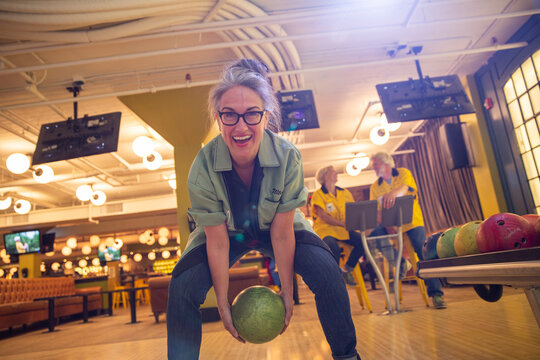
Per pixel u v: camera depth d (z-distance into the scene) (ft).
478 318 9.14
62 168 32.42
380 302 16.01
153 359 9.11
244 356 7.94
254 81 4.01
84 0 11.83
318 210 13.91
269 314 4.13
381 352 6.77
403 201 12.09
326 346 8.07
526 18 18.99
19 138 25.61
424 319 10.02
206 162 4.37
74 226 54.13
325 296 4.25
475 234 5.41
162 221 52.90
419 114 19.85
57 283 32.04
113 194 41.09
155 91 17.89
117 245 53.67
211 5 14.01
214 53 18.38
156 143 28.22
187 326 4.10
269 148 4.38
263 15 15.21
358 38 18.90
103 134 19.34
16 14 12.16
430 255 7.04
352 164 31.50
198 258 4.37
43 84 19.47
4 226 41.86
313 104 20.06
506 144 21.84
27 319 23.91
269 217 4.40
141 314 30.17
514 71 20.43
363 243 12.41
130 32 13.87
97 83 19.81
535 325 7.59
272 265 25.03
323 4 16.20
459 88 20.38
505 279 4.46
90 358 10.15
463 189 26.96
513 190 21.77
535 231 4.82
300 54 19.61
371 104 23.84
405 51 20.31
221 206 4.41
